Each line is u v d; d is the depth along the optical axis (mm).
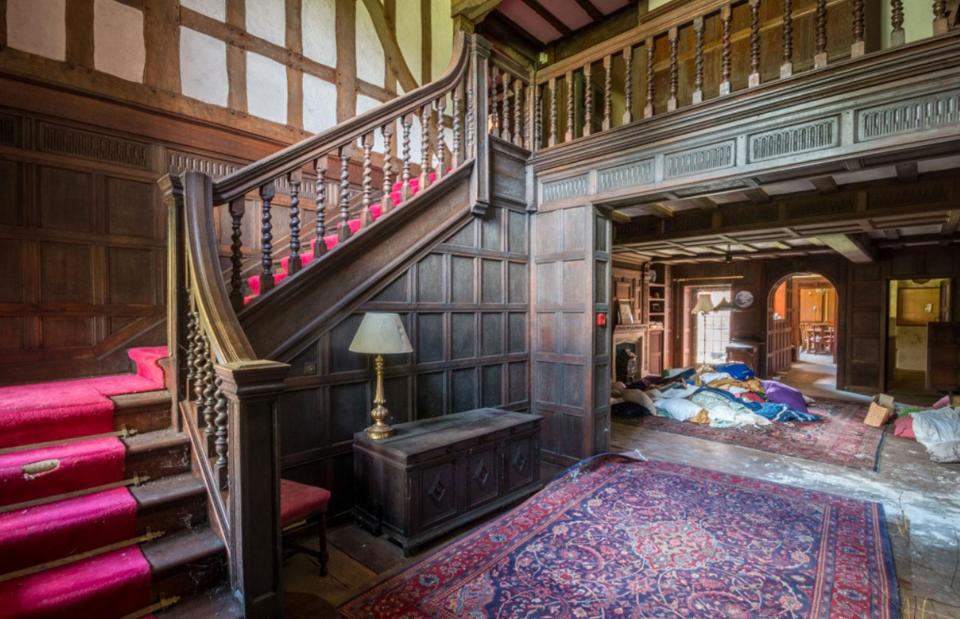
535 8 5781
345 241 2959
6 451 1896
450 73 3576
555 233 4219
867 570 2322
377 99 4578
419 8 5008
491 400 4008
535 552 2516
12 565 1610
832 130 2742
